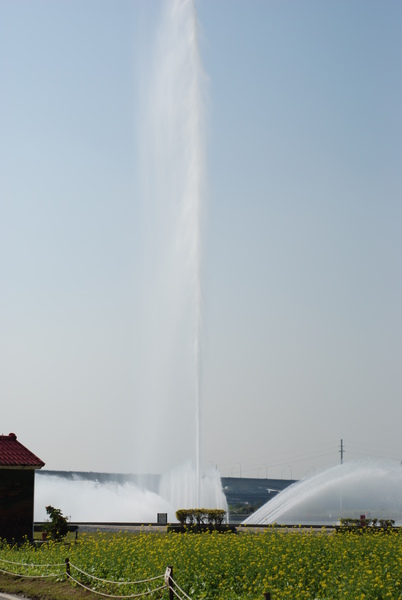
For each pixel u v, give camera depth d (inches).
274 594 672.4
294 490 2854.3
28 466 1517.0
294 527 1638.8
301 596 663.1
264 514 2792.8
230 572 776.9
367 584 662.5
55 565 970.7
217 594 725.9
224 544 963.3
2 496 1497.3
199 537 1069.1
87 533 1512.1
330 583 709.3
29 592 885.2
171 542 1034.7
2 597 864.3
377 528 1504.7
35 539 1568.7
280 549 861.8
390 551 838.5
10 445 1571.1
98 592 824.3
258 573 761.6
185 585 756.6
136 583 795.4
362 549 861.2
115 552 971.9
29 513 1512.1
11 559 1129.4
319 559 818.2
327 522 2674.7
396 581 680.4
